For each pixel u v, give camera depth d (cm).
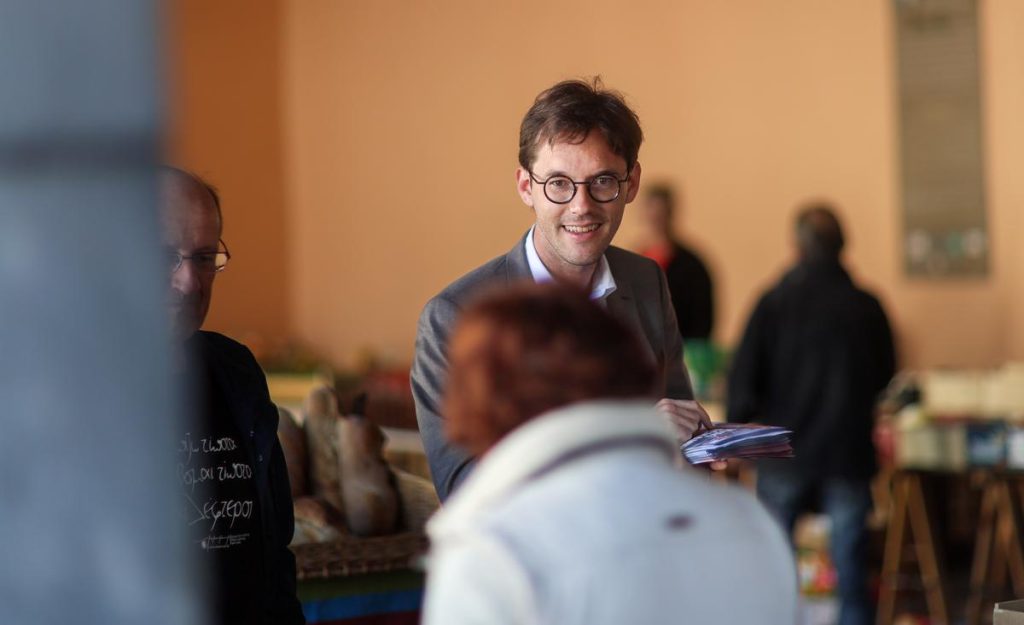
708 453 265
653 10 1070
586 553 148
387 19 1266
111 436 128
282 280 1357
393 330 1272
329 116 1324
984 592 663
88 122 125
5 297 128
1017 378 752
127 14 123
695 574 153
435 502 358
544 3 1141
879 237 945
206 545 249
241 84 1334
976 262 899
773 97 998
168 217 241
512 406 157
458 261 1212
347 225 1312
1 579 129
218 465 254
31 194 126
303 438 369
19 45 125
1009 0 883
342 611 345
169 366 128
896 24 931
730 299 1024
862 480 600
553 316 159
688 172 1050
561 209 271
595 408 155
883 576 685
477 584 147
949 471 654
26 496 129
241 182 1333
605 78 1101
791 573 166
